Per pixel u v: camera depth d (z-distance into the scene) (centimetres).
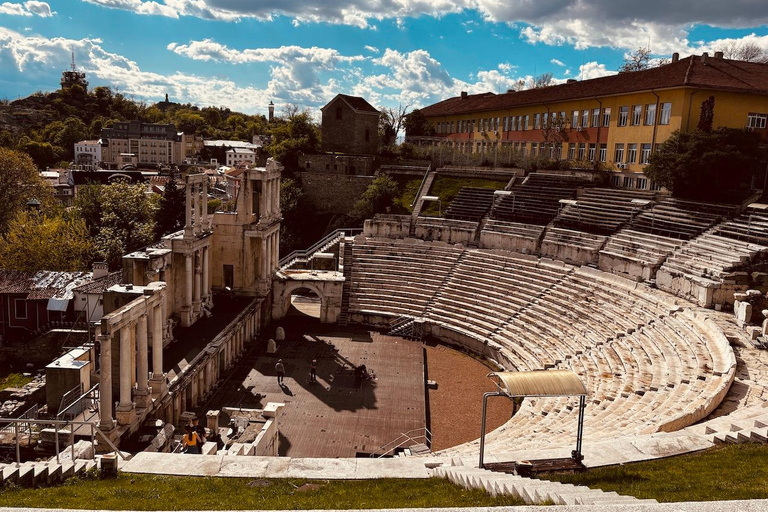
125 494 1720
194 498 1694
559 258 5897
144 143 19350
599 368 3794
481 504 1546
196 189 4753
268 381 4316
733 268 4306
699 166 5325
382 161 9288
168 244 4497
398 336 5516
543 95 8662
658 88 6159
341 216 8456
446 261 6262
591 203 6325
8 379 4256
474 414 3869
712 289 4178
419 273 6166
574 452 1928
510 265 5881
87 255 6912
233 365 4619
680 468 1825
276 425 3133
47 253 6347
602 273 5138
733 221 5016
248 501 1667
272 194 5856
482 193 7462
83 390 2970
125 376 2856
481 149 8619
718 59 6600
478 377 4550
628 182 6738
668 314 4075
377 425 3656
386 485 1800
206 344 4138
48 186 8669
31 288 4975
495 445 2722
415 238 6831
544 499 1466
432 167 8938
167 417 3316
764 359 3256
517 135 9188
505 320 5156
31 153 18738
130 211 8119
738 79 6038
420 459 2052
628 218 5806
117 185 8419
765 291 4200
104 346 2645
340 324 5822
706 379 2991
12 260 6294
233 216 5438
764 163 5653
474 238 6638
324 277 5878
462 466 1928
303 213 8662
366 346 5206
